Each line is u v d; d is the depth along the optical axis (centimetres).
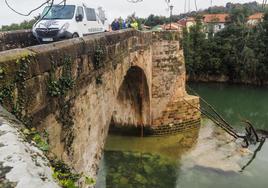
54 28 1348
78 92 752
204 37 5581
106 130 1117
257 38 5250
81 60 766
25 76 487
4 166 204
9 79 446
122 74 1352
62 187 206
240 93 4566
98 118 979
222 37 5503
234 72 5266
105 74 1027
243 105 3891
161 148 2219
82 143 819
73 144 742
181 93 2503
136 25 2522
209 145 2259
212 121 2675
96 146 985
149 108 2369
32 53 516
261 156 2111
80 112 781
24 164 208
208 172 1877
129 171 1881
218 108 3725
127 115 2405
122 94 2366
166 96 2439
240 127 2923
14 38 1345
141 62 1956
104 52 984
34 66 516
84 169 850
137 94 2311
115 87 1207
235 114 3475
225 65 5319
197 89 4831
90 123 887
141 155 2098
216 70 5359
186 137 2411
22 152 227
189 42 5459
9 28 2284
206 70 5434
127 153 2122
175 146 2255
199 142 2311
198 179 1797
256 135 2425
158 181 1784
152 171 1892
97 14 1714
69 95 686
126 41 1446
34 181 192
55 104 612
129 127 2412
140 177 1817
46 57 559
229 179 1797
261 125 3055
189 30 5694
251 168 1930
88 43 817
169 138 2389
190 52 5416
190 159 2038
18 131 280
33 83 514
